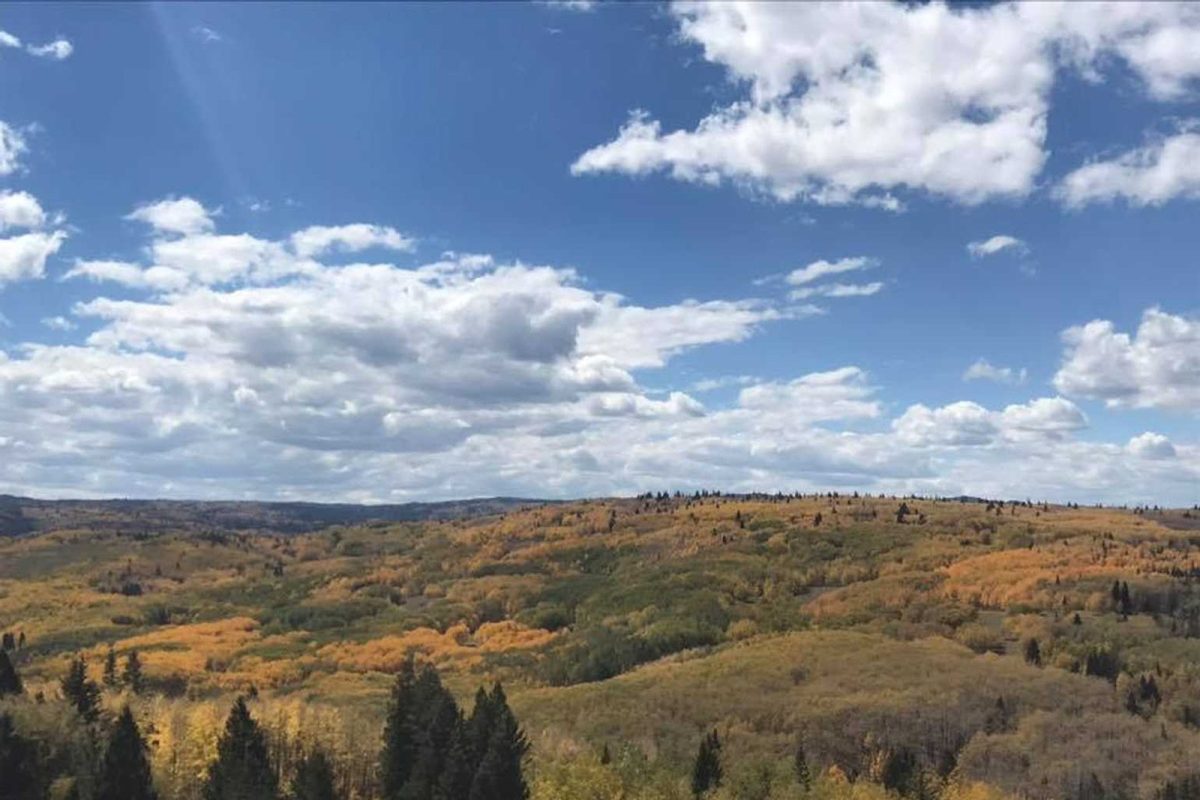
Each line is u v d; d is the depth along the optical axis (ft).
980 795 463.42
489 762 343.46
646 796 395.75
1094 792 479.41
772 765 469.98
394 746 395.75
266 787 368.48
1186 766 492.13
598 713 592.19
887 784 485.56
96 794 352.28
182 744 431.02
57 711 433.89
